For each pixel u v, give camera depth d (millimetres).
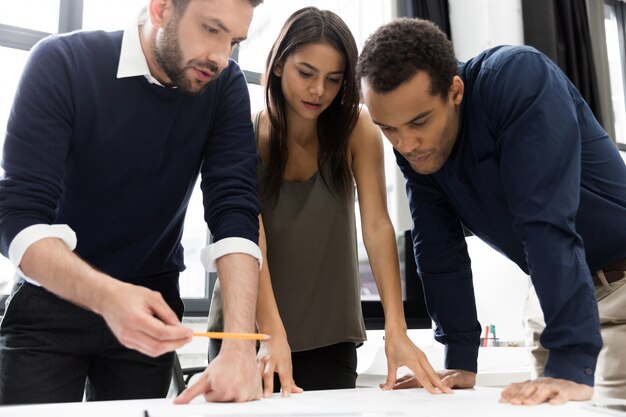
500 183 1113
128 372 1105
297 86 1200
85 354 1082
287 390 983
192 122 1109
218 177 1086
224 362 878
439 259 1238
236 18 962
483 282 2387
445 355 1233
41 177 946
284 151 1289
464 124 1110
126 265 1108
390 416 715
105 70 1049
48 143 968
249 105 1181
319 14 1217
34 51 1022
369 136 1316
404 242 2199
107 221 1079
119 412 688
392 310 1164
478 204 1183
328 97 1222
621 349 1124
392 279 1201
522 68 1010
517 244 1186
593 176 1117
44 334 1046
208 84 1115
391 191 2900
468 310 1227
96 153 1047
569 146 957
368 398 915
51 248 858
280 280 1283
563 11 3033
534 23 2869
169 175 1107
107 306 794
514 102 993
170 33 981
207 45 971
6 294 2160
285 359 1052
